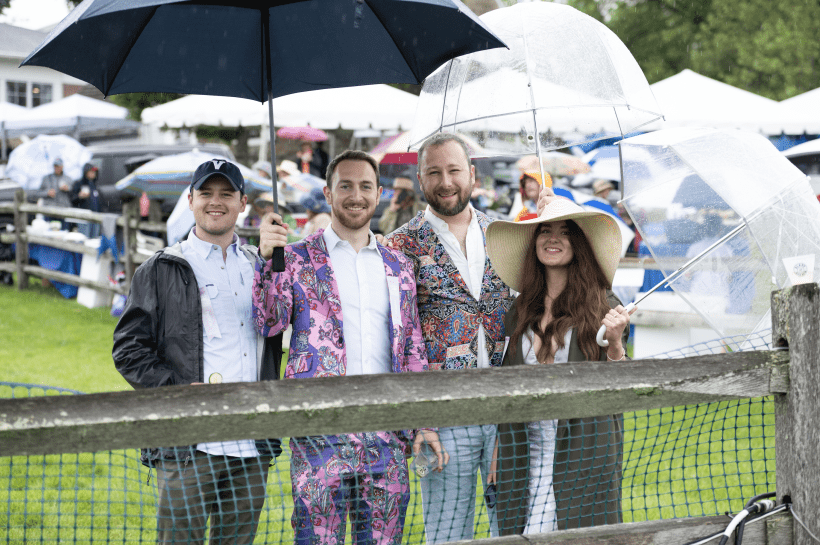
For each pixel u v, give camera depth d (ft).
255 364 10.50
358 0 9.65
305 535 9.73
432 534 11.05
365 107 32.45
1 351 27.07
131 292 10.12
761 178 9.28
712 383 7.76
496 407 7.32
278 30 10.66
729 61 68.39
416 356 10.62
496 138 13.46
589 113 14.53
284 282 10.06
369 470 9.77
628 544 7.93
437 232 11.47
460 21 9.86
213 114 32.65
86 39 9.37
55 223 39.45
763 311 9.19
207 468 9.76
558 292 10.79
